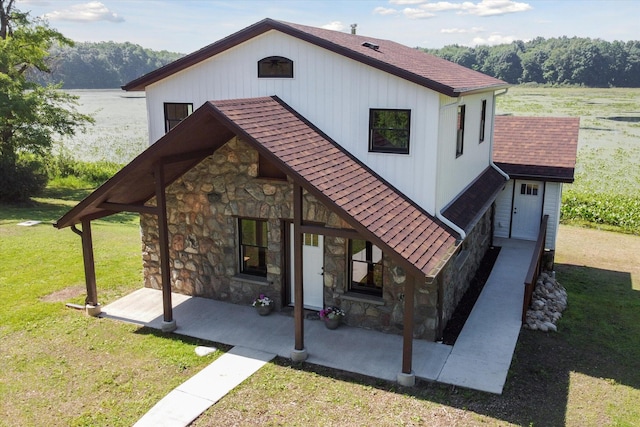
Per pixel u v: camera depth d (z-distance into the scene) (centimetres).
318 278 1198
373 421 835
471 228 1170
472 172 1473
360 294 1151
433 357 1029
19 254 1653
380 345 1070
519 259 1602
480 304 1298
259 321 1176
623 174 3297
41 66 3075
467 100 1320
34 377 952
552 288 1419
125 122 6375
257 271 1266
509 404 886
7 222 2112
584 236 2088
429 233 1039
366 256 1134
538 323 1186
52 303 1276
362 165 1145
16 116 2641
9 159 2536
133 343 1081
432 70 1266
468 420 841
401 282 1086
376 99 1116
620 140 4709
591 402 898
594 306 1343
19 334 1115
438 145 1086
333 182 986
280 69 1200
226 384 933
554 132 1897
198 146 1131
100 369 980
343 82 1140
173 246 1313
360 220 917
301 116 1194
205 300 1291
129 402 879
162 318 1196
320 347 1062
